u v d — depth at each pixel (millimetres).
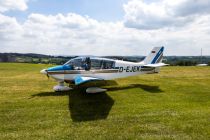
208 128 5344
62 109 7039
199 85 11906
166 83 12688
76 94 9344
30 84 12320
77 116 6328
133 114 6504
